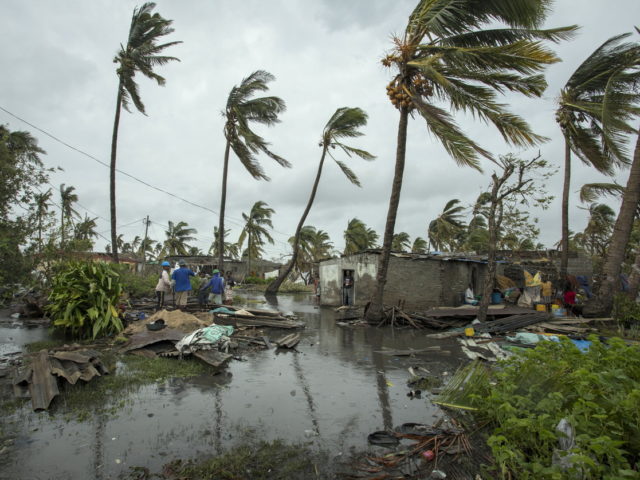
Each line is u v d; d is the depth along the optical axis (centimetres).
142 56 1580
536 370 377
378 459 334
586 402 287
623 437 280
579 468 243
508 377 387
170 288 1190
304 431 388
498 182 1044
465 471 314
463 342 860
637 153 1070
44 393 447
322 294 1980
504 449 275
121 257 3341
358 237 4338
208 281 1223
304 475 309
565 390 347
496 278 1703
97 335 800
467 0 891
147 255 4759
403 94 1039
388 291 1536
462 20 948
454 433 377
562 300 1349
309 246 4169
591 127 1370
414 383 554
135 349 681
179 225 4662
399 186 1111
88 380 495
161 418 411
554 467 250
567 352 409
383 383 555
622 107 1120
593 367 361
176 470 310
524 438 303
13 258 988
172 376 556
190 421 405
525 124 894
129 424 394
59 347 693
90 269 827
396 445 362
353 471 316
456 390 429
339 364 662
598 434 274
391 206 1127
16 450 336
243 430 387
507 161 1026
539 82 916
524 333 884
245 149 1942
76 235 1299
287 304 1922
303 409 447
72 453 334
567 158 1451
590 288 1797
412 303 1588
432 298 1645
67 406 434
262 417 421
